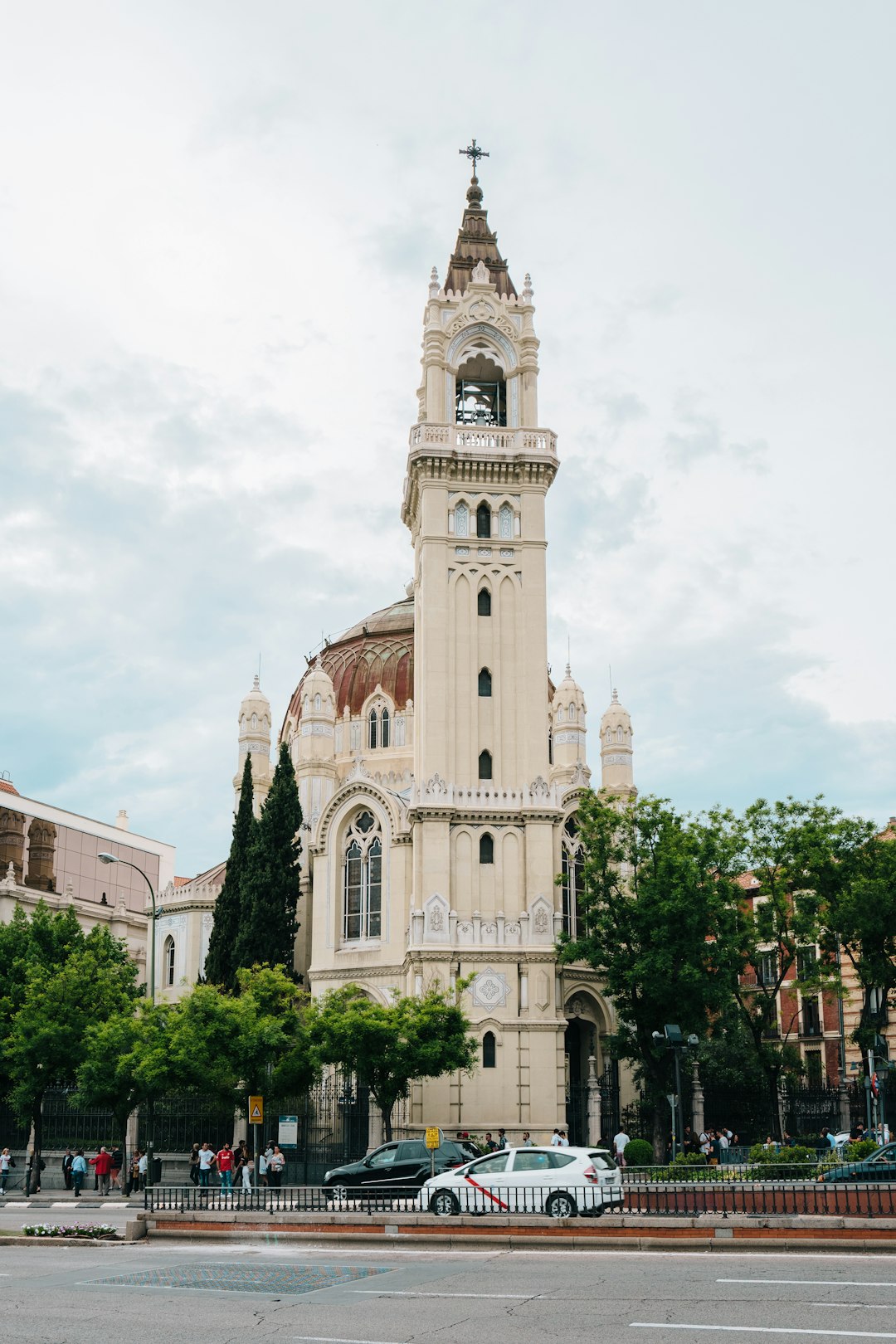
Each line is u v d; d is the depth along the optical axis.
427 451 85.44
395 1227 37.31
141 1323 24.41
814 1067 83.31
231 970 86.31
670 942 70.94
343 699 100.94
